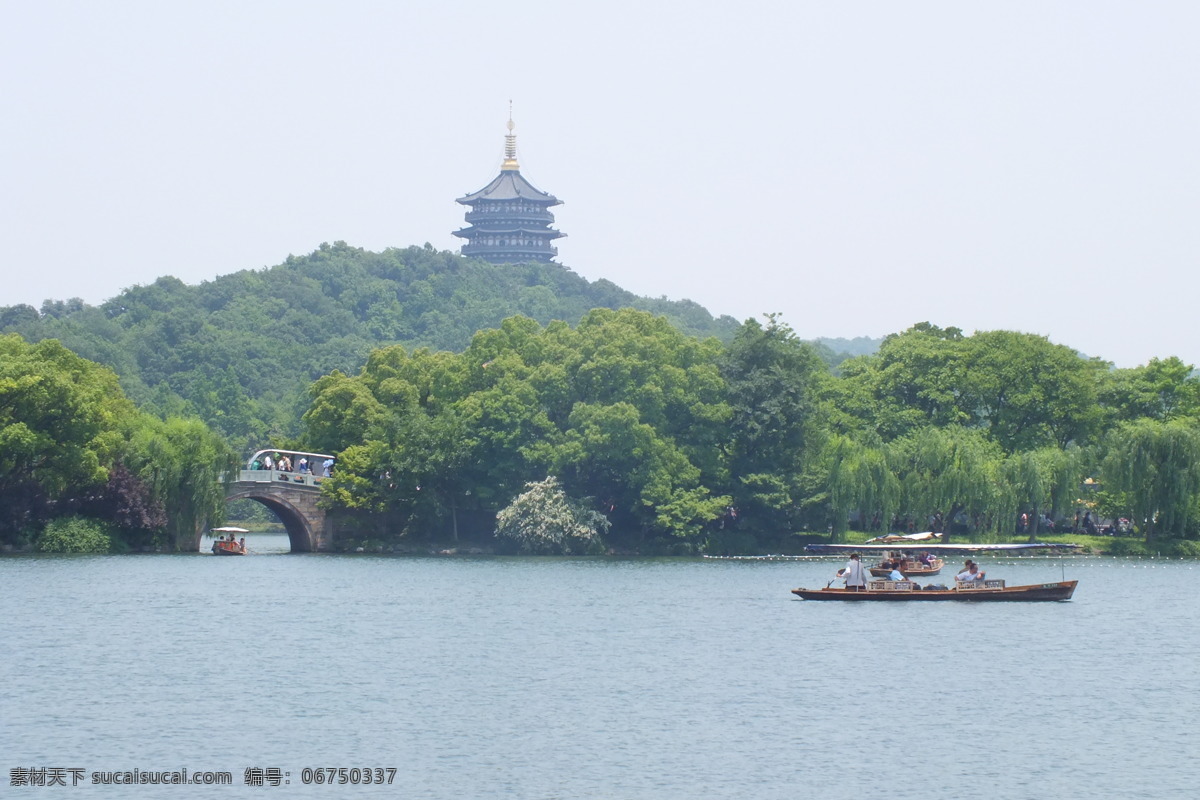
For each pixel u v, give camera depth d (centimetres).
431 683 12719
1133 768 10000
